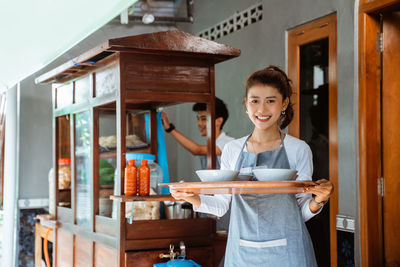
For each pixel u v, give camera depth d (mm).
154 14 5422
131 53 2609
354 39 3320
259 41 4410
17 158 5078
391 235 3289
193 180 5406
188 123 5574
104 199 3070
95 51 2652
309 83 3842
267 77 2191
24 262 5066
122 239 2592
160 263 2594
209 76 2824
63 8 1536
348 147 3381
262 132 2281
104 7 1521
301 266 2092
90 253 3037
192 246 2750
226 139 3992
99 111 3264
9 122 5023
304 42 3861
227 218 3432
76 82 3398
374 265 3230
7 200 5008
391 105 3316
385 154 3299
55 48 2100
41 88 5195
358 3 3285
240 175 2182
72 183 3420
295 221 2121
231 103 4875
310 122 3822
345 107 3412
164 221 2689
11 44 2031
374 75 3287
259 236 2109
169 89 2713
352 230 3324
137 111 3328
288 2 4008
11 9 1569
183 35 2662
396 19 3326
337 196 3525
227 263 2215
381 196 3295
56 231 3777
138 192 2652
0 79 2889
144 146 3238
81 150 3281
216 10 5121
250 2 4551
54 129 3887
